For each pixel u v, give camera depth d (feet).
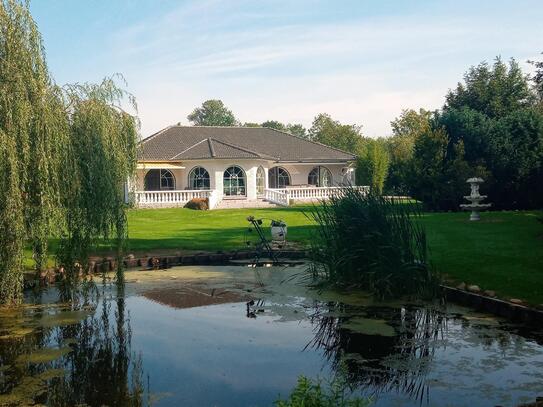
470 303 36.04
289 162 139.03
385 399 21.72
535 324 31.09
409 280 38.19
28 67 33.40
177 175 130.82
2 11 32.83
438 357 26.43
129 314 35.50
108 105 40.86
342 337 29.91
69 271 39.50
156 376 24.63
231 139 149.07
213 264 55.01
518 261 45.11
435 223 80.07
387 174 151.02
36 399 22.40
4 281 33.47
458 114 115.55
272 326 32.30
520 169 104.37
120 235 41.01
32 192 34.45
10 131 32.09
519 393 22.04
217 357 26.99
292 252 58.08
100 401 22.08
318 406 15.74
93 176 38.24
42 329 32.14
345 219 41.06
